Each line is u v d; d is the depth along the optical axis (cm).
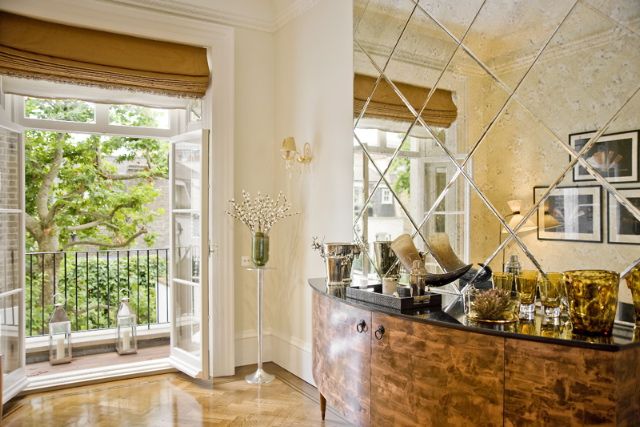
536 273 196
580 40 195
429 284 237
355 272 330
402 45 289
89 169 703
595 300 160
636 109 176
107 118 434
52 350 423
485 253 235
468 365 177
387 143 300
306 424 302
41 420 309
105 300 673
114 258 680
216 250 397
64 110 638
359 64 326
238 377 392
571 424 151
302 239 393
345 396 240
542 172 209
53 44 348
